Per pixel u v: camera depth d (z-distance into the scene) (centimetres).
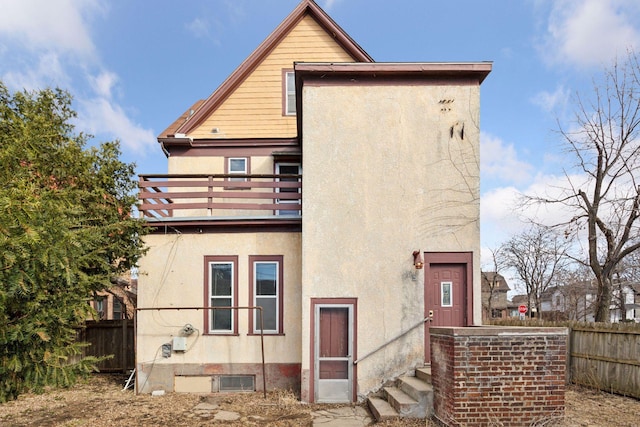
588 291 3077
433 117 870
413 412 671
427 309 834
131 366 1138
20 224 425
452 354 611
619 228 1331
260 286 941
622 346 832
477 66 856
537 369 612
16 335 454
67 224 508
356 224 848
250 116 1271
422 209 852
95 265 816
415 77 875
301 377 834
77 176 858
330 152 862
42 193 507
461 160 860
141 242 923
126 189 1016
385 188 856
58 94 982
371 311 829
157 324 921
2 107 759
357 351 820
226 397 852
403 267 839
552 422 604
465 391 604
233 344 915
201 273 936
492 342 611
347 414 729
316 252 841
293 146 1248
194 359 910
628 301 3812
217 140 1241
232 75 1265
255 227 945
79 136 978
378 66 856
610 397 809
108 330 1152
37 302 477
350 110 870
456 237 844
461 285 841
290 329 917
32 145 646
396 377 810
